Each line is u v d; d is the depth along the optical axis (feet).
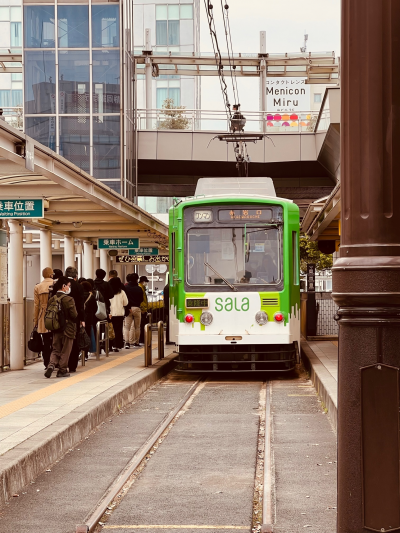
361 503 12.71
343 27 13.20
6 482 21.53
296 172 115.44
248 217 52.11
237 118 94.07
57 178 41.47
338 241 84.99
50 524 19.39
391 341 12.69
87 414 31.83
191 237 52.19
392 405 12.62
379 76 12.81
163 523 19.49
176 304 52.13
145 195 126.21
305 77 121.90
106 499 21.49
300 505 20.86
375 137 12.83
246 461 26.61
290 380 52.24
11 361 52.03
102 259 86.89
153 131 108.78
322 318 76.48
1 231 48.85
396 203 12.86
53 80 97.60
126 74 100.22
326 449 28.25
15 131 32.60
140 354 65.10
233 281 51.67
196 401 42.37
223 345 52.29
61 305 46.21
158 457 27.48
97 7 97.55
